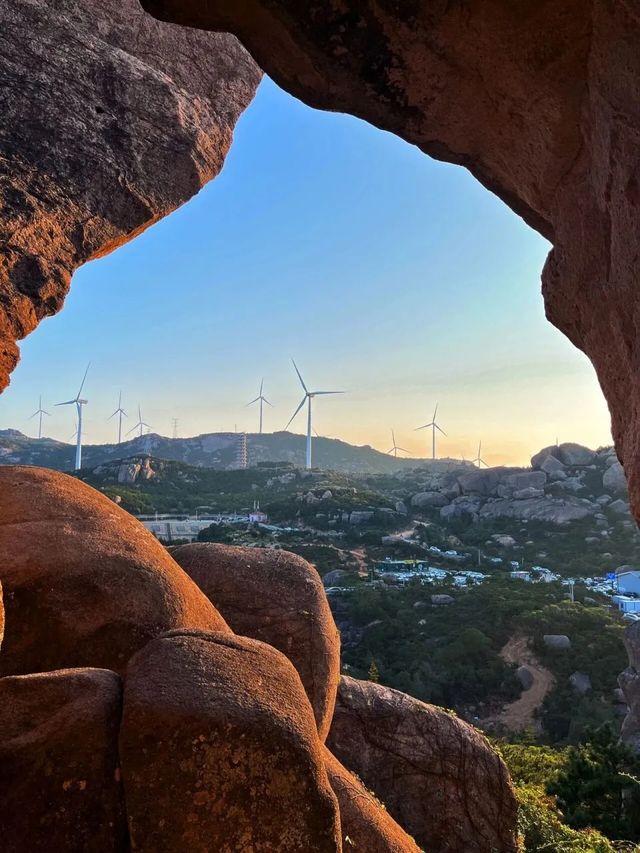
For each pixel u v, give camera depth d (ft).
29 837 8.52
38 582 14.11
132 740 8.89
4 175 25.02
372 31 13.00
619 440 13.17
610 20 10.30
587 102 11.89
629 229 10.87
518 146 14.06
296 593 20.44
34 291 24.68
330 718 19.66
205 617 15.93
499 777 26.89
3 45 26.45
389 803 24.64
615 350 12.78
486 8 11.69
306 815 9.00
